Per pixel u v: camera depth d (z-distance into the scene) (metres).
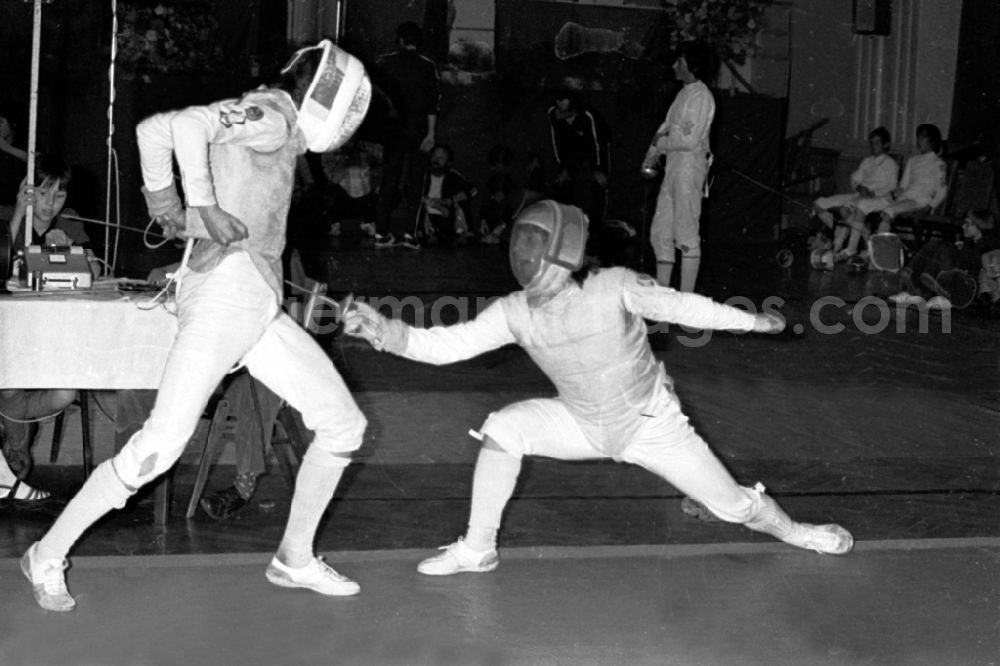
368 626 3.41
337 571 3.86
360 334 3.55
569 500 4.76
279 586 3.70
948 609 3.63
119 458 3.39
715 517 4.49
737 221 15.61
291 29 14.41
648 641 3.34
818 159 17.12
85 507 3.40
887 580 3.89
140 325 4.03
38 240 5.22
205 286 3.36
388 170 14.02
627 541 4.24
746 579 3.87
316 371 3.52
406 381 7.07
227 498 4.43
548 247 3.44
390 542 4.18
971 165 13.75
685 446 3.73
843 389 7.16
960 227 12.77
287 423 4.63
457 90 15.09
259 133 3.28
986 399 6.97
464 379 7.18
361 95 3.45
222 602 3.57
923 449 5.77
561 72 15.25
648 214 15.13
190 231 3.41
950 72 17.03
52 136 13.12
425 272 12.03
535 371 7.49
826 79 17.30
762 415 6.43
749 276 12.72
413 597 3.65
